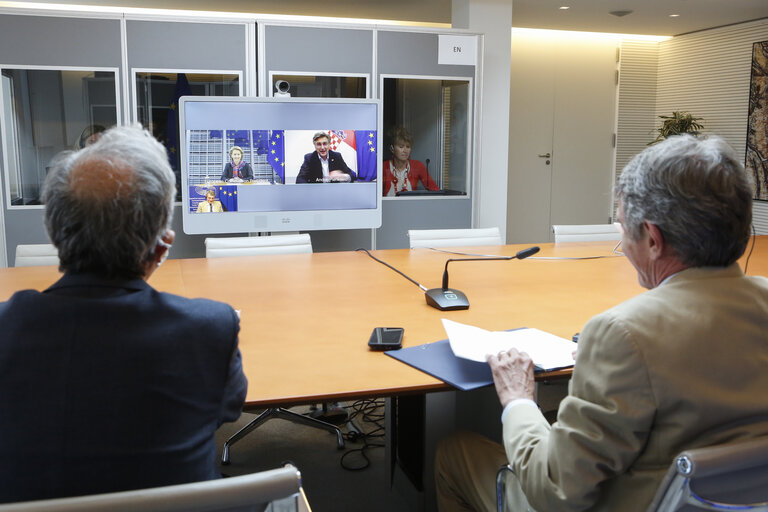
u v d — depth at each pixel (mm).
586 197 8406
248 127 4688
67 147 4703
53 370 939
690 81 8023
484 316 2174
